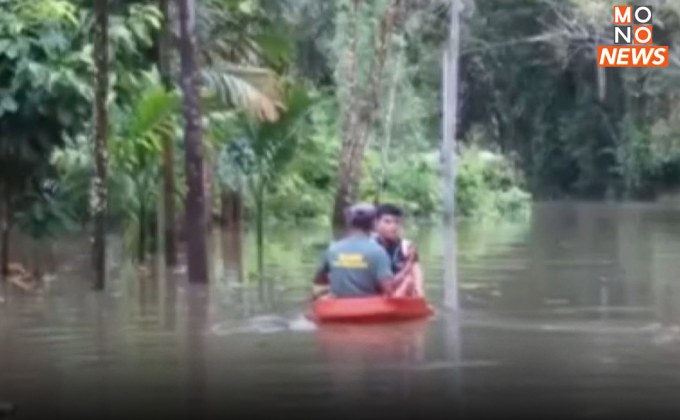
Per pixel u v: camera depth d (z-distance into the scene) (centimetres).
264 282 2106
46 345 1420
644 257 2695
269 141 2966
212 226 3316
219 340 1443
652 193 7250
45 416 1025
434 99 5747
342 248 1589
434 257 2669
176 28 2481
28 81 2052
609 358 1310
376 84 3747
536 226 4109
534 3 7119
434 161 4709
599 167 7475
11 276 2167
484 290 1986
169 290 1984
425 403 1070
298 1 4006
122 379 1191
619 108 7350
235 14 2834
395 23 3784
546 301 1833
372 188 4372
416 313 1602
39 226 2298
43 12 2088
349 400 1084
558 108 7512
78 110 2092
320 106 4259
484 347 1383
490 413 1031
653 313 1694
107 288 2016
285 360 1295
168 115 2317
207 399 1090
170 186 2423
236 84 2511
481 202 4838
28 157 2117
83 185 2412
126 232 2566
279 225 3847
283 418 1014
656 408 1048
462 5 5178
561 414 1026
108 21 2167
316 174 4075
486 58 7331
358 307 1563
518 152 7581
